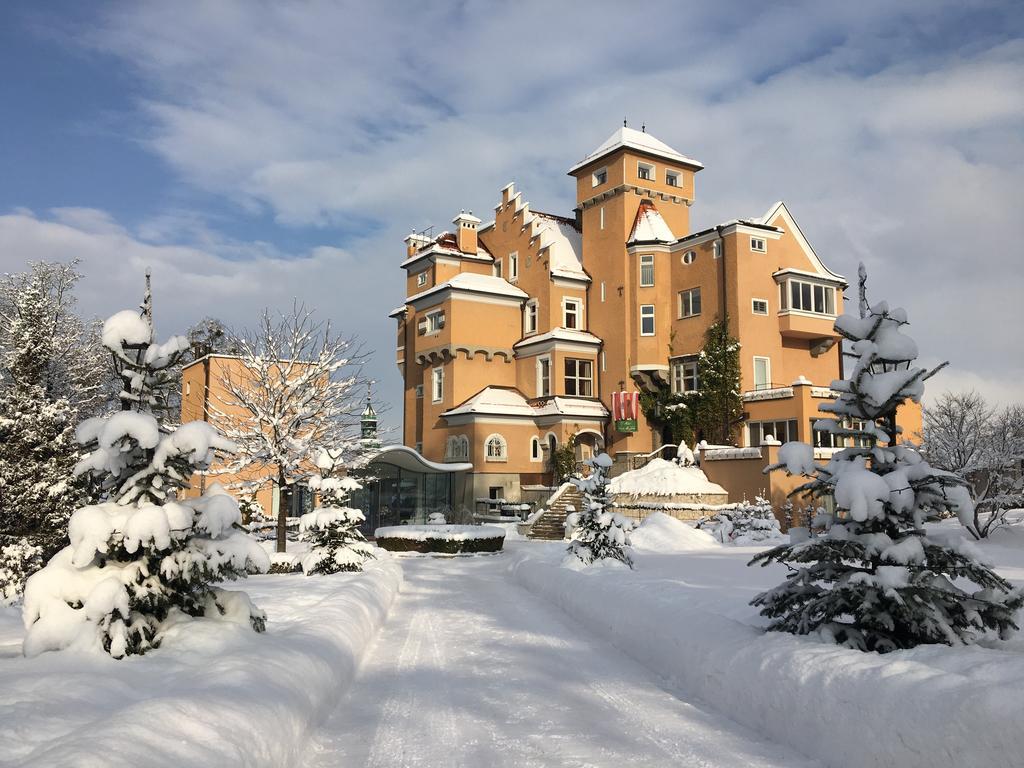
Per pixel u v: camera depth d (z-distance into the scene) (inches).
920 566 288.8
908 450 321.7
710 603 462.6
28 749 179.9
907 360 334.0
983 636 297.6
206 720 197.5
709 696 311.6
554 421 1636.3
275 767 209.6
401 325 2098.9
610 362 1701.5
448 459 1712.6
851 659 255.0
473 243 1975.9
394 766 237.9
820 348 1594.5
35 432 835.4
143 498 331.6
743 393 1451.8
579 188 1844.2
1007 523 975.6
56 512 802.8
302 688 269.3
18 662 284.4
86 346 1627.7
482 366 1770.4
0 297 1535.4
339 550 748.6
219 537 342.6
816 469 329.7
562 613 569.0
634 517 1266.0
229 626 330.3
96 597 291.9
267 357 1070.4
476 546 1159.0
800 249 1599.4
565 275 1753.2
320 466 798.5
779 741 261.0
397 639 461.7
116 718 185.9
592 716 292.4
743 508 1108.5
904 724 210.1
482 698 319.6
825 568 318.7
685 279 1620.3
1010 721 183.6
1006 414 1148.5
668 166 1777.8
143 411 372.8
